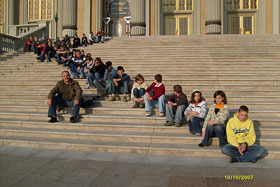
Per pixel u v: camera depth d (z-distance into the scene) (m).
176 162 4.32
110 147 4.90
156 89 6.11
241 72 8.71
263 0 21.30
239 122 4.43
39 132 5.60
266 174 3.78
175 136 5.11
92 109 6.51
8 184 3.44
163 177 3.67
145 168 4.03
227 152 4.32
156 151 4.77
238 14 21.84
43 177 3.68
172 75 8.49
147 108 6.06
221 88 7.64
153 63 9.84
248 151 4.31
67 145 5.07
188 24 22.47
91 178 3.63
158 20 22.41
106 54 11.34
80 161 4.37
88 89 7.86
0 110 6.98
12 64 11.31
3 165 4.18
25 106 6.89
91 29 23.23
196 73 8.76
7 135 5.76
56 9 24.22
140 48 11.95
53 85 8.64
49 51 11.70
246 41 12.41
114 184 3.44
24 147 5.24
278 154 4.46
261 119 5.55
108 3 23.64
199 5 22.09
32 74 9.61
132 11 19.38
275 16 20.56
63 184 3.45
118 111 6.44
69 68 9.61
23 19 25.27
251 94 7.27
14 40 14.88
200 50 11.05
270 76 8.09
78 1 23.22
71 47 14.70
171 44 12.47
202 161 4.37
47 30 17.56
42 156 4.65
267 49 10.80
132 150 4.83
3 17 25.50
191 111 5.30
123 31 23.34
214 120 4.73
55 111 6.03
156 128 5.50
